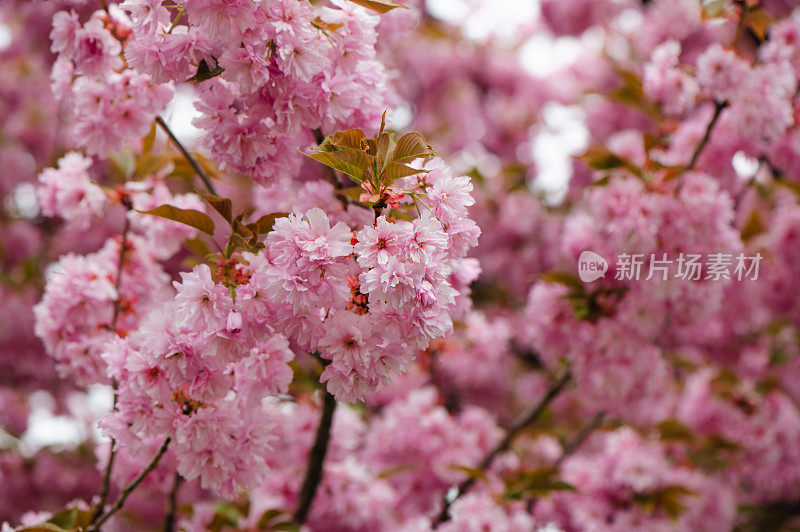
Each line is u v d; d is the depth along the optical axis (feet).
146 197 8.44
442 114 23.09
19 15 21.17
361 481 10.32
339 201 7.23
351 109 6.54
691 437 12.08
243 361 6.40
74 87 7.50
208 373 6.01
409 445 11.48
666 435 12.19
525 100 22.93
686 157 11.60
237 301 5.60
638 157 13.46
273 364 6.37
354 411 12.37
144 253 8.71
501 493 11.12
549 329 11.11
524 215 17.61
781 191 14.87
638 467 11.37
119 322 8.52
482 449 12.33
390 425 11.48
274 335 6.35
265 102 6.30
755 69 9.71
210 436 6.17
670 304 10.28
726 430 13.85
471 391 16.21
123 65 7.39
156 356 5.81
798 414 15.01
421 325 5.26
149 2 6.06
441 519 11.55
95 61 7.19
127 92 7.40
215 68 6.28
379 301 5.35
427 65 22.59
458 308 7.10
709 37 16.14
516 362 17.98
